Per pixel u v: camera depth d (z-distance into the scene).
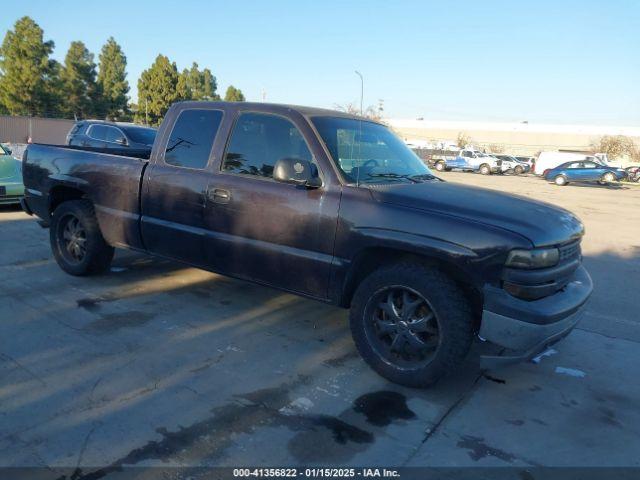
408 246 3.50
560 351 4.59
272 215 4.11
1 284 5.43
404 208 3.61
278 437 3.04
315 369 3.94
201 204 4.53
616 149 57.00
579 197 21.53
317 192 3.92
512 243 3.27
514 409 3.55
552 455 3.05
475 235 3.34
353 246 3.75
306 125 4.12
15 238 7.61
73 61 47.19
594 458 3.04
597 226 12.67
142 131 14.22
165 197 4.79
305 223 3.95
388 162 4.43
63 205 5.69
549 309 3.31
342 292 3.89
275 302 5.34
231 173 4.41
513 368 4.18
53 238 5.87
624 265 8.22
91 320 4.61
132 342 4.21
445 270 3.60
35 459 2.73
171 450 2.87
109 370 3.73
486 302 3.33
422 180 4.39
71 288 5.41
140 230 5.05
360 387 3.70
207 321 4.75
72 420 3.10
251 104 4.46
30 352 3.94
